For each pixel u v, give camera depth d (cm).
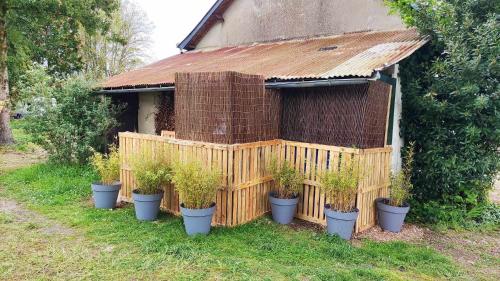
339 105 575
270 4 1086
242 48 1104
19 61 1416
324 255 458
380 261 453
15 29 1350
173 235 498
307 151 589
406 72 636
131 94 1050
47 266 402
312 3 981
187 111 586
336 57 664
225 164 537
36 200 665
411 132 655
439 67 580
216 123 552
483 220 640
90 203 661
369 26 867
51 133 952
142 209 560
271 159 604
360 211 548
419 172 659
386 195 612
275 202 574
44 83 974
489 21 543
